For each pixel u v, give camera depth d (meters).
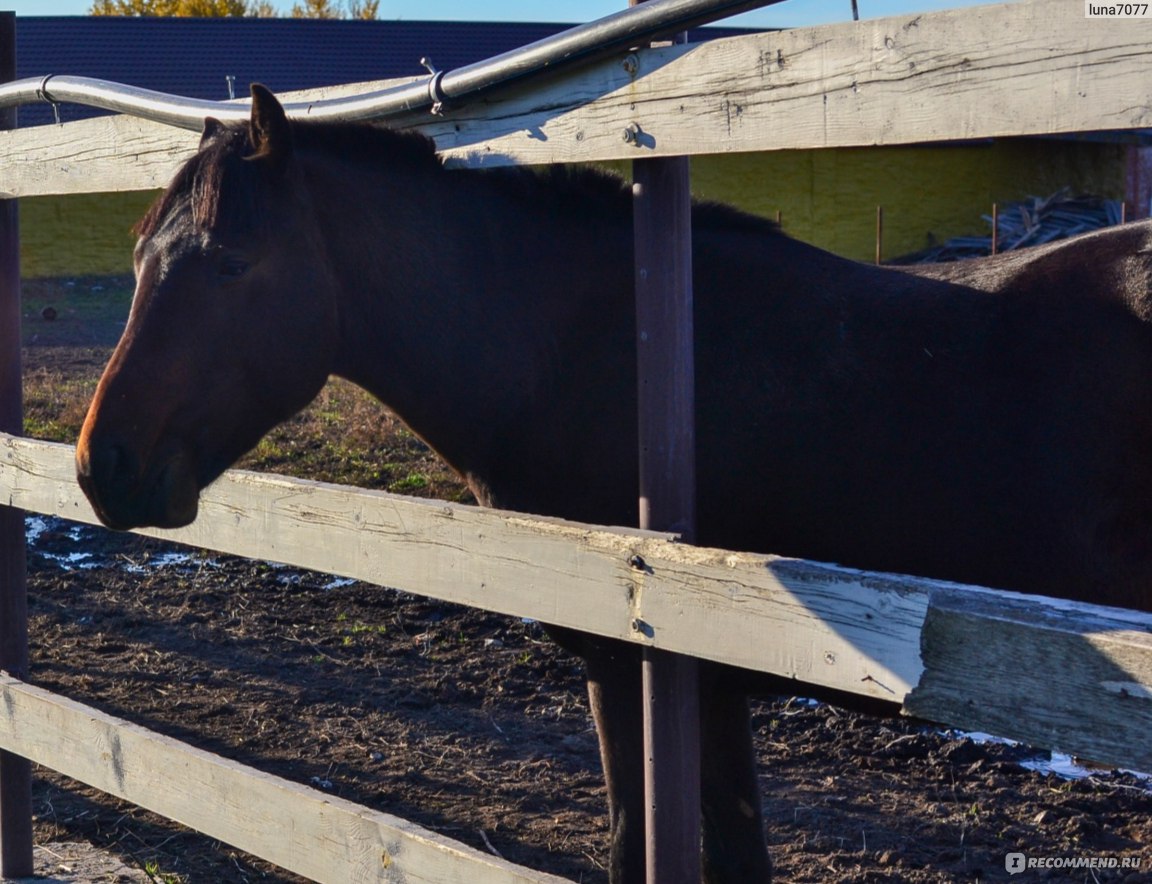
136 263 2.53
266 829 2.45
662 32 1.89
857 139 1.66
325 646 5.58
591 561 1.91
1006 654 1.37
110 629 5.86
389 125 2.74
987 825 3.78
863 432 2.37
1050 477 2.22
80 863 3.62
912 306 2.42
